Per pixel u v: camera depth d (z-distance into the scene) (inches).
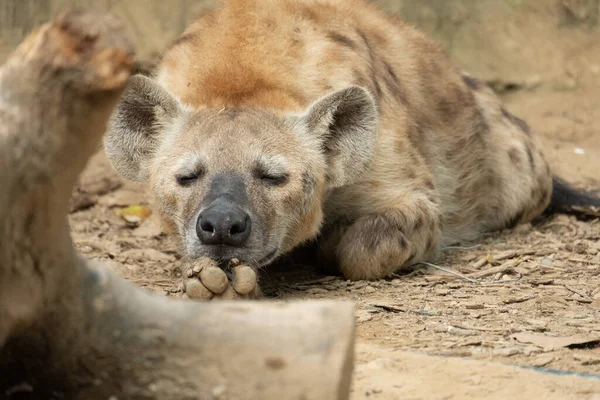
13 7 776.9
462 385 270.1
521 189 547.5
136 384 199.6
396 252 431.2
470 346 319.3
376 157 438.9
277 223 383.6
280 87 412.2
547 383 275.0
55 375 203.9
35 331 197.8
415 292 406.6
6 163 173.5
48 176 178.7
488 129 542.6
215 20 439.2
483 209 539.8
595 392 269.9
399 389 264.4
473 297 394.9
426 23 808.9
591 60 812.0
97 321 198.8
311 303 198.2
